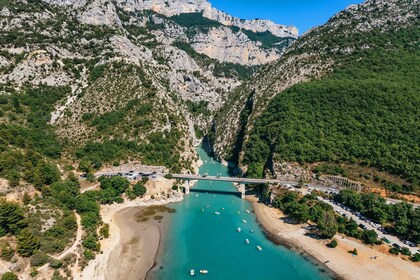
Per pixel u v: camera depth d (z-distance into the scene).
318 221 124.31
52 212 104.06
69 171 148.88
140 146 178.12
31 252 86.12
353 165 150.25
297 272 101.25
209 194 164.38
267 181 156.62
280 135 176.88
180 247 113.19
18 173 108.25
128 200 145.00
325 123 175.38
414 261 103.94
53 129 180.62
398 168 138.50
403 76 190.25
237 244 116.69
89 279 90.31
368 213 127.44
